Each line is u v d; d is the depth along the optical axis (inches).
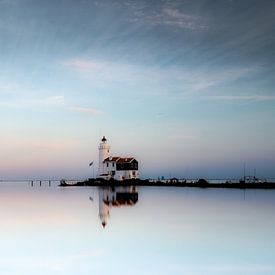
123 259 737.0
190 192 2952.8
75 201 2186.3
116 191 3366.1
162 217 1323.8
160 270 666.2
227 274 641.6
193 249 814.5
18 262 719.7
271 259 730.2
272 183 3663.9
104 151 4552.2
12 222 1232.2
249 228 1065.5
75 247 841.5
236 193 2741.1
